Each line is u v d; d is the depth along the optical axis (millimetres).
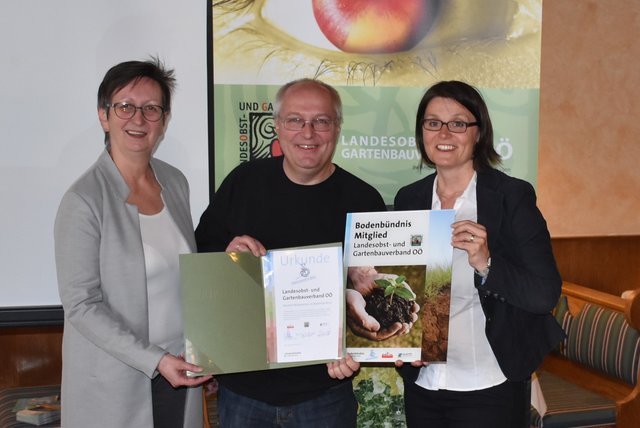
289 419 1822
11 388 2848
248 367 1733
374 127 2373
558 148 3498
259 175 1884
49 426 2473
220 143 2293
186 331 1719
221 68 2271
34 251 2197
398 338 1742
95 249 1675
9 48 2137
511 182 1778
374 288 1737
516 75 2426
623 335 2748
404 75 2371
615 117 3537
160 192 1866
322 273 1735
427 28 2363
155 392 1847
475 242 1646
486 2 2389
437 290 1720
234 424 1850
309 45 2312
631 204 3557
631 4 3492
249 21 2273
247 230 1858
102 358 1700
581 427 2627
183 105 2270
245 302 1742
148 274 1748
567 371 3121
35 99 2164
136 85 1722
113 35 2199
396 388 2477
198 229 1988
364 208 1854
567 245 3441
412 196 1906
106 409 1696
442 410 1832
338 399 1863
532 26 2424
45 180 2189
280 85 2307
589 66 3486
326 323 1742
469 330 1768
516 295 1665
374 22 2334
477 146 1803
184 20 2246
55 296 2211
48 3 2146
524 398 1824
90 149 2207
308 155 1765
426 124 1782
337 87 2340
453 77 2395
